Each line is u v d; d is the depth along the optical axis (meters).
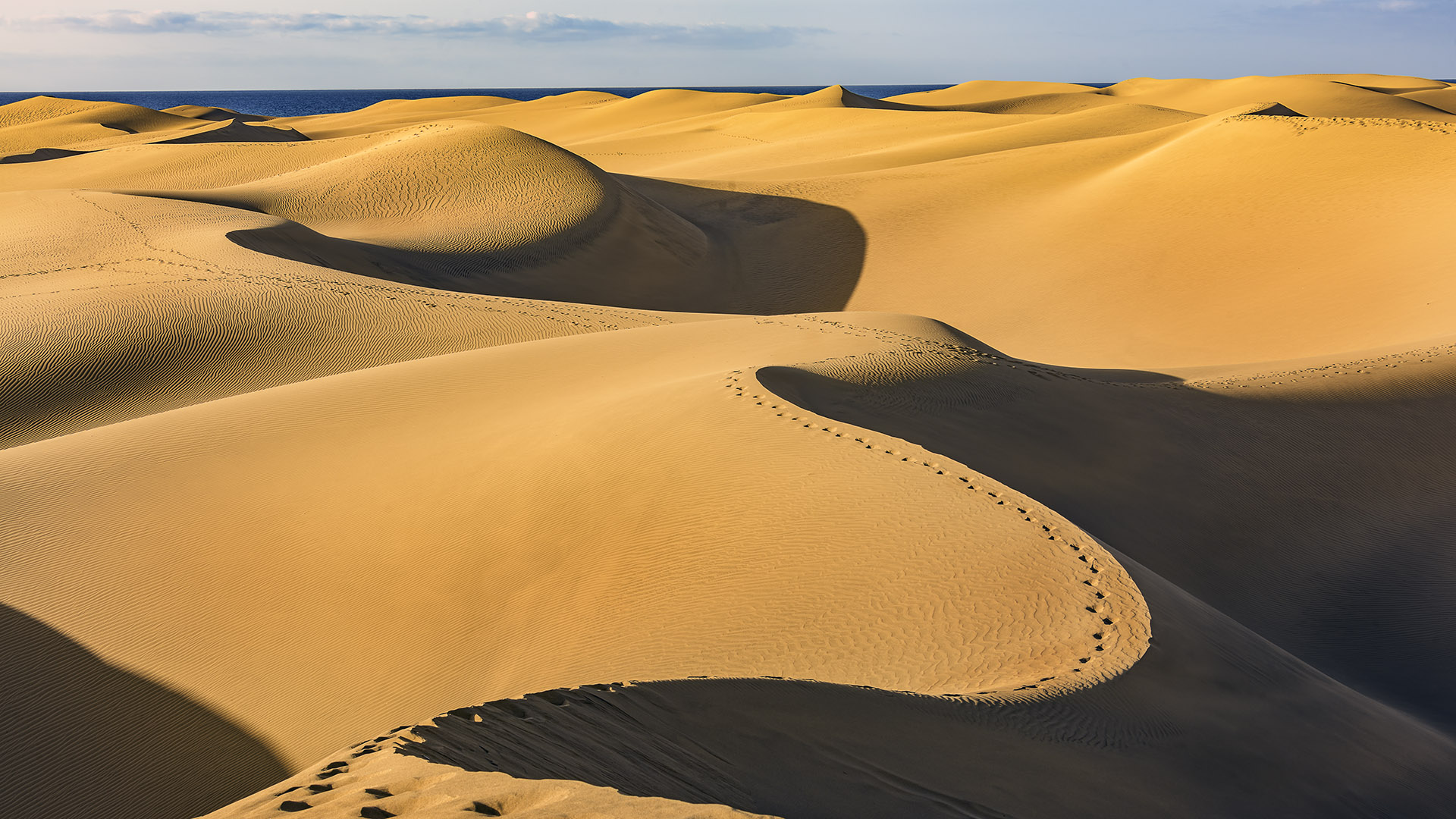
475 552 11.59
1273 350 27.75
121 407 20.88
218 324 23.17
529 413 15.21
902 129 75.88
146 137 82.00
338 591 11.42
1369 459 17.36
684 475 12.20
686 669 8.92
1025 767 6.02
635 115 110.81
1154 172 40.09
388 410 16.11
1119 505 14.72
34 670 10.55
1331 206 33.75
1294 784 7.01
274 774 9.18
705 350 19.19
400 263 33.94
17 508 13.49
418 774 3.59
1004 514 11.01
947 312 34.81
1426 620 13.70
